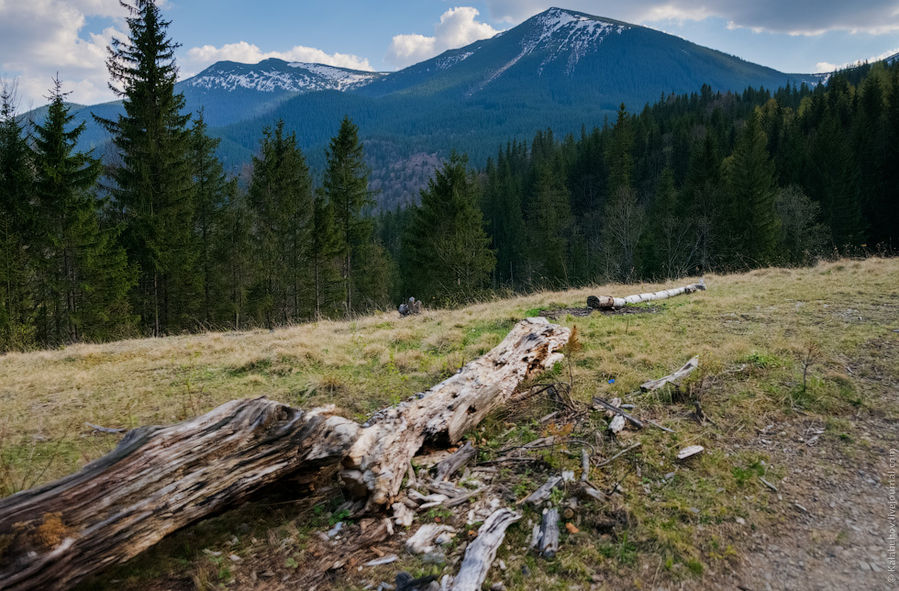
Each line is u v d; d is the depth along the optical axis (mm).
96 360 9234
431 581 3145
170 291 26828
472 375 6008
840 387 5844
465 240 28250
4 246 20031
